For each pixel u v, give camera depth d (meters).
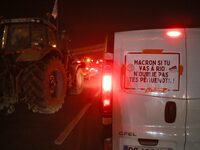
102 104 2.49
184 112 2.36
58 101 5.67
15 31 5.87
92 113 6.11
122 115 2.44
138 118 2.42
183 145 2.38
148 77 2.40
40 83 5.21
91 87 11.56
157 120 2.39
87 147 3.94
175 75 2.37
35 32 5.89
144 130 2.41
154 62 2.39
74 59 8.17
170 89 2.38
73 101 7.67
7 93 5.07
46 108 5.36
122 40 2.44
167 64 2.38
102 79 2.48
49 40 6.16
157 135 2.39
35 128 4.88
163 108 2.38
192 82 2.36
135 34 2.42
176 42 2.38
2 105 5.10
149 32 2.40
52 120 5.43
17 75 5.25
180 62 2.37
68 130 4.76
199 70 2.35
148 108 2.40
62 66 5.90
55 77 5.71
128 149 2.45
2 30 5.90
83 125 5.10
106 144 2.48
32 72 5.22
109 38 2.47
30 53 5.41
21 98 5.38
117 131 2.45
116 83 2.44
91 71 15.30
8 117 5.60
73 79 7.92
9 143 4.11
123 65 2.43
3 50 5.44
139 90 2.41
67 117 5.69
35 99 5.22
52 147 3.96
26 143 4.12
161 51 2.39
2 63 5.11
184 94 2.36
